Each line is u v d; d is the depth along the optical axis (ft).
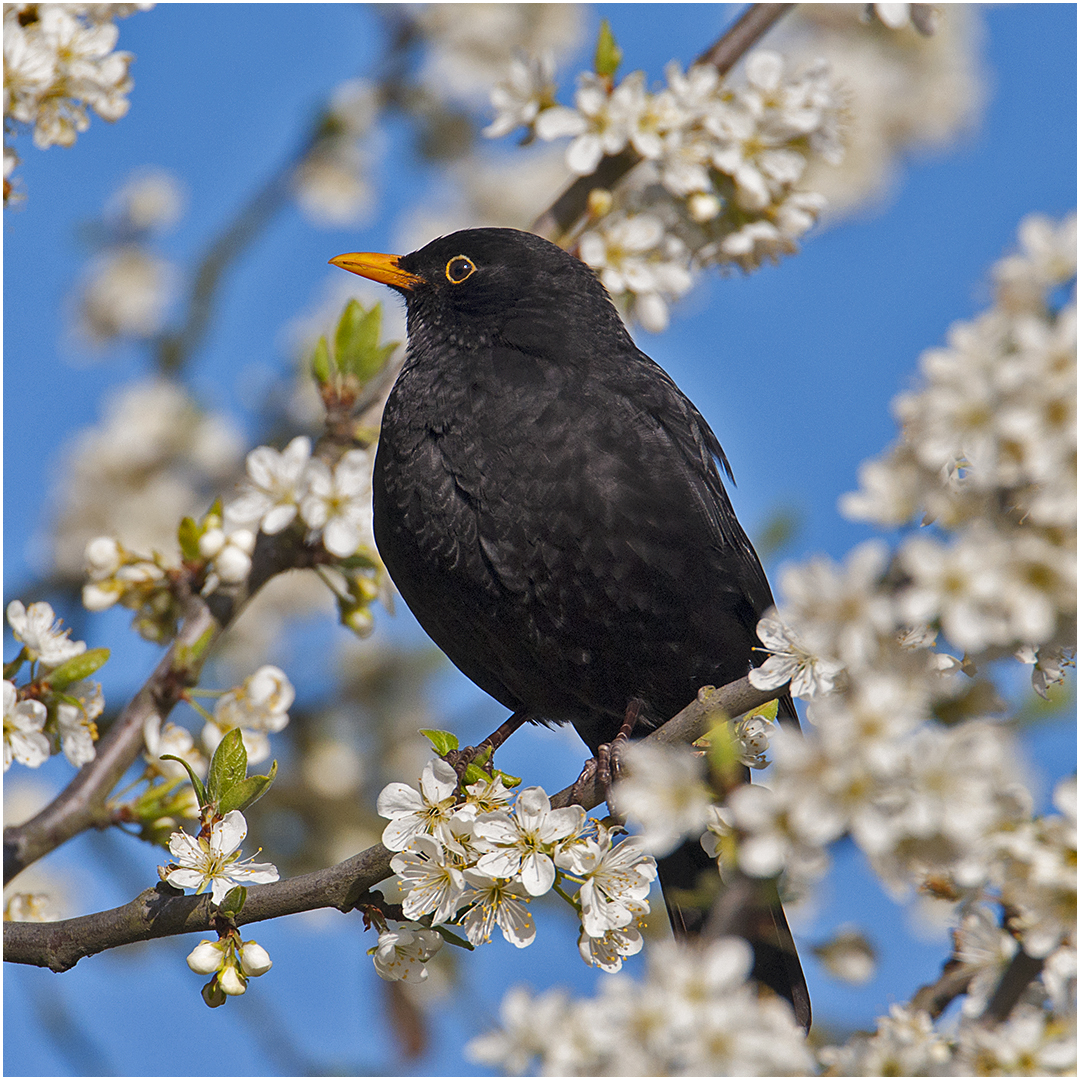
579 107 33.81
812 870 15.84
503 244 36.65
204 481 52.47
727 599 33.17
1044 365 15.98
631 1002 17.75
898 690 15.84
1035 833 17.16
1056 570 15.34
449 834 22.39
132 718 30.96
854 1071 18.20
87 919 24.80
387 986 38.24
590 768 28.43
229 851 23.41
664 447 32.89
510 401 32.89
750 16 36.42
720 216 34.91
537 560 32.07
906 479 16.87
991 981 18.44
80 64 29.84
